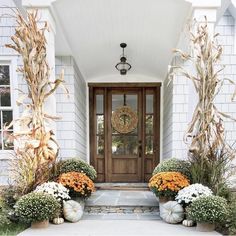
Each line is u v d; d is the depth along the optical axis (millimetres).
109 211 3727
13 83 4938
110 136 6332
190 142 3908
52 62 3639
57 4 3551
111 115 6344
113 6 3676
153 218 3461
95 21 4016
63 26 4066
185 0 3471
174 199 3404
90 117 6324
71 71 4926
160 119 6250
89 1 3535
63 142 4938
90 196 4000
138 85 6254
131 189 5059
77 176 3588
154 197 4180
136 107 6344
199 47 3432
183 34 4125
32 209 2939
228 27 5004
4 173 4582
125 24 4133
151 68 5734
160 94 6246
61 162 3854
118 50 5023
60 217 3242
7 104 5051
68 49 4691
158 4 3635
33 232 2848
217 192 3287
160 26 4168
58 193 3262
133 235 2777
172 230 2945
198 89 3467
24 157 3289
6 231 2902
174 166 3707
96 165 6320
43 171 3365
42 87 3365
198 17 3518
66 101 4941
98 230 2941
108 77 6277
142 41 4672
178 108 4934
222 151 3438
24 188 3266
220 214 2852
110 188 5137
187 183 3402
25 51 3316
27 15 3477
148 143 6324
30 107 3375
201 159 3451
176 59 4738
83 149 5941
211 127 3480
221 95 5004
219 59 3518
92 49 4926
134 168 6289
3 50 4918
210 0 3479
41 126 3330
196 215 2898
